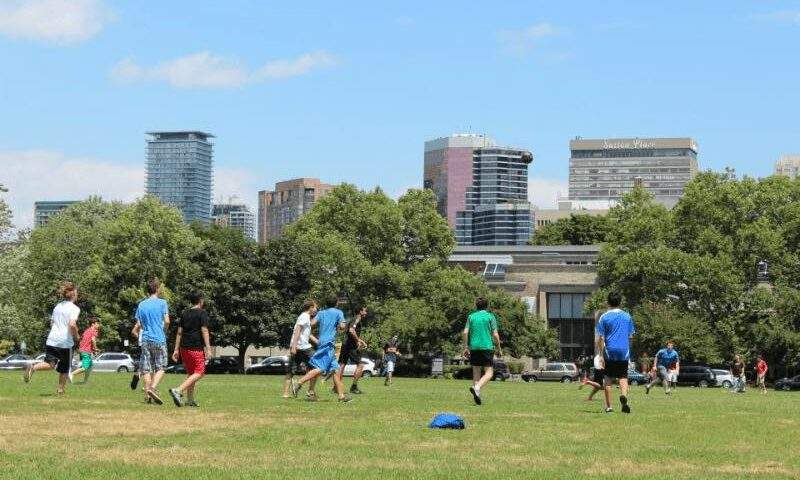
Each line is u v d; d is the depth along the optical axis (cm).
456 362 9406
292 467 1234
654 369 4584
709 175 9456
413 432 1650
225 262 8688
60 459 1259
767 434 1775
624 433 1730
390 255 9531
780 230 9081
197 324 2147
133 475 1136
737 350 8731
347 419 1861
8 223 7750
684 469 1301
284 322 8650
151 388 2133
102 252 9238
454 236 10000
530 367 10669
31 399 2170
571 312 11012
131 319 8888
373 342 8694
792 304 8681
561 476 1202
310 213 9912
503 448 1478
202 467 1214
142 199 9256
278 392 2880
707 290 8800
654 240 9462
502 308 9262
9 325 7569
